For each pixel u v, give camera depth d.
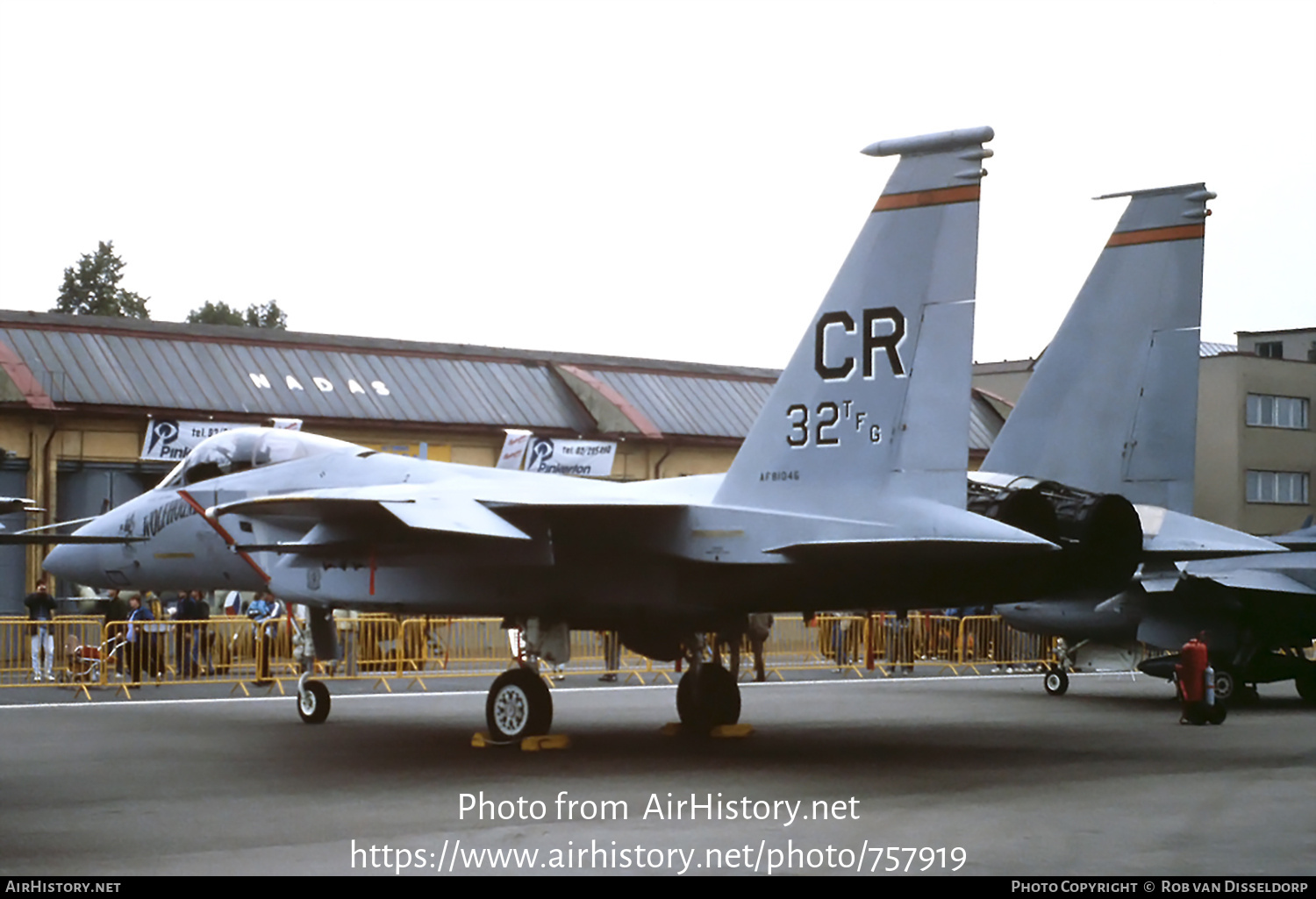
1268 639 19.25
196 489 15.95
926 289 11.65
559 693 20.59
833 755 13.18
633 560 13.13
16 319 30.44
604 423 34.31
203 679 21.64
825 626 26.47
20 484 27.95
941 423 11.43
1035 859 8.35
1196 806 10.27
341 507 12.43
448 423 32.06
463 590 13.86
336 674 22.47
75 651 21.30
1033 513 12.57
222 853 8.58
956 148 11.57
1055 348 16.02
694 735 14.90
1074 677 24.69
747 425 36.25
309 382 31.84
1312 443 45.25
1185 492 14.99
